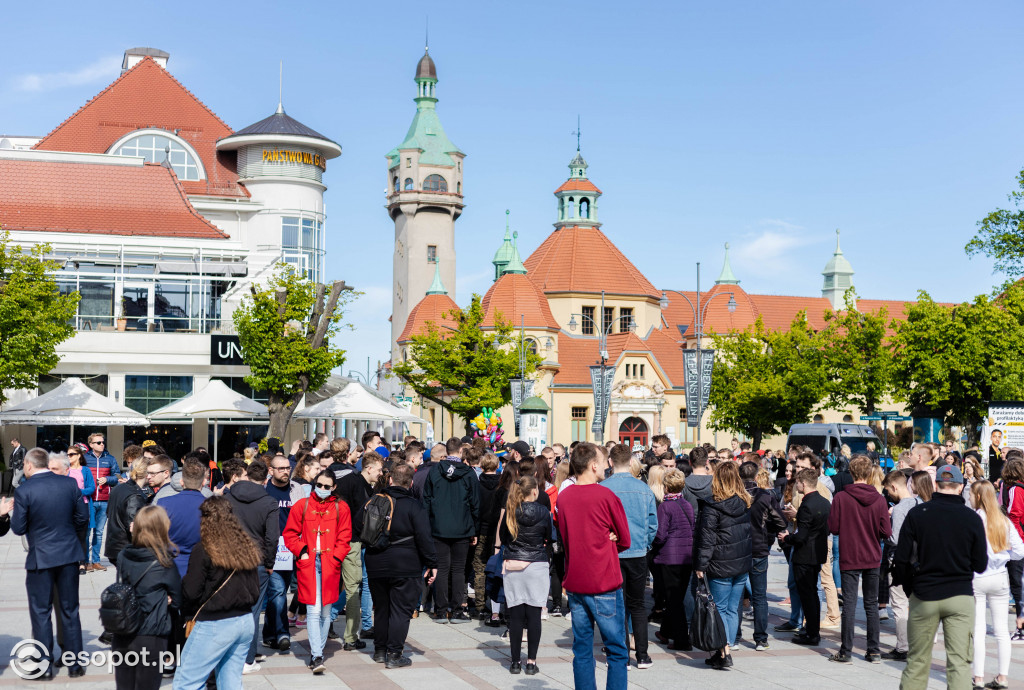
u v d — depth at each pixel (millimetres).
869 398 55375
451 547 13664
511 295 81625
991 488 10312
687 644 11906
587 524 8555
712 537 10766
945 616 8859
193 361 40250
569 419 80375
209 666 7625
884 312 55406
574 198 90375
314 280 58906
